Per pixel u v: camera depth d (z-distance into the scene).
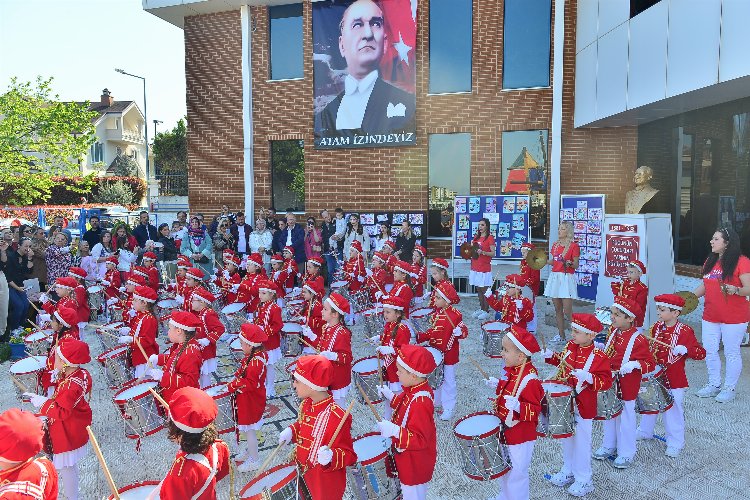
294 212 16.59
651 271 10.41
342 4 15.41
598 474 5.63
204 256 14.48
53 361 6.21
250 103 16.47
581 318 5.12
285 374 8.83
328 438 3.98
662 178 12.89
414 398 4.28
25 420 3.20
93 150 44.28
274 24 16.31
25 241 11.43
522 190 14.78
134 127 49.91
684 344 5.84
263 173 16.61
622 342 5.57
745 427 6.62
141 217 14.83
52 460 4.88
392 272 11.89
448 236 15.45
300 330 8.14
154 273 11.45
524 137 14.73
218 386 5.79
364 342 10.27
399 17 15.05
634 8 11.27
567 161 14.33
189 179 17.30
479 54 14.71
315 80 15.82
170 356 5.77
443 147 15.29
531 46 14.55
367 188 15.70
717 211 11.00
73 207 31.23
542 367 8.85
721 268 7.36
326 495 4.00
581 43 13.63
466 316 12.43
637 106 11.08
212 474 3.54
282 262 11.71
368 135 15.52
